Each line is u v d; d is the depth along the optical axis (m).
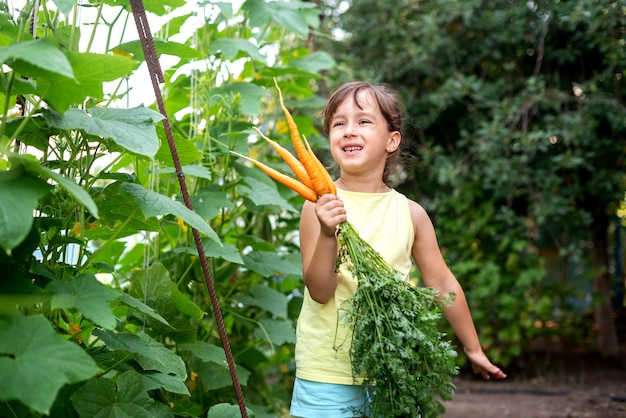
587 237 4.90
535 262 4.55
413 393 1.61
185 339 2.03
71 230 1.67
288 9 2.78
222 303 2.62
